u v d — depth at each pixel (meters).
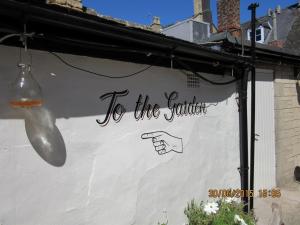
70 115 3.74
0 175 3.18
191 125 5.47
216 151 6.07
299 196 7.55
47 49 3.50
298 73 8.68
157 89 4.82
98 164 4.02
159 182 4.86
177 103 5.18
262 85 7.54
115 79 4.21
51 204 3.57
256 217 6.40
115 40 3.84
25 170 3.36
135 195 4.49
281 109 8.14
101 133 4.06
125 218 4.35
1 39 2.92
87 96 3.90
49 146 3.54
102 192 4.07
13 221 3.28
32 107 3.40
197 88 5.59
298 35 11.81
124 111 4.34
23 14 2.71
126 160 4.36
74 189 3.78
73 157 3.77
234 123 6.54
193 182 5.50
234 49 6.34
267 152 7.71
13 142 3.27
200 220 5.02
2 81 3.19
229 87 6.37
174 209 5.11
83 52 3.82
